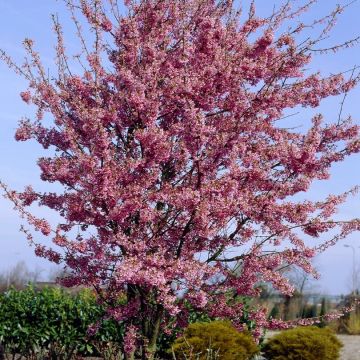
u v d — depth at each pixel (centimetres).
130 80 792
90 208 799
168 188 783
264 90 844
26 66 842
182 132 796
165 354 1233
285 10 891
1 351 1103
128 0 890
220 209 762
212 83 809
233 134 788
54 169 812
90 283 848
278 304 2427
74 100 831
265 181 823
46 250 838
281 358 1219
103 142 757
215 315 855
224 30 847
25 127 870
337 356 1251
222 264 845
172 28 892
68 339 1300
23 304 1340
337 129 833
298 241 835
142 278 737
